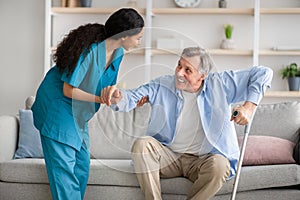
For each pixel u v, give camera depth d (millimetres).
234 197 3186
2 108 5277
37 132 3934
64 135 3230
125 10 2967
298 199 3357
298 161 3492
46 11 4977
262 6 5027
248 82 3229
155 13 5059
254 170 3357
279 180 3326
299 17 4992
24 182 3562
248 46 5047
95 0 5168
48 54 4980
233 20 5051
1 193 3588
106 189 3463
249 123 3141
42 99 3279
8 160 3809
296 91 4797
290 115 3910
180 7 5070
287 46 4848
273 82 5031
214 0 5055
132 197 3428
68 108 3252
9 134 3910
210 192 3186
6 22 5234
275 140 3668
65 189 3260
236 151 3340
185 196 3379
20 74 5238
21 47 5227
